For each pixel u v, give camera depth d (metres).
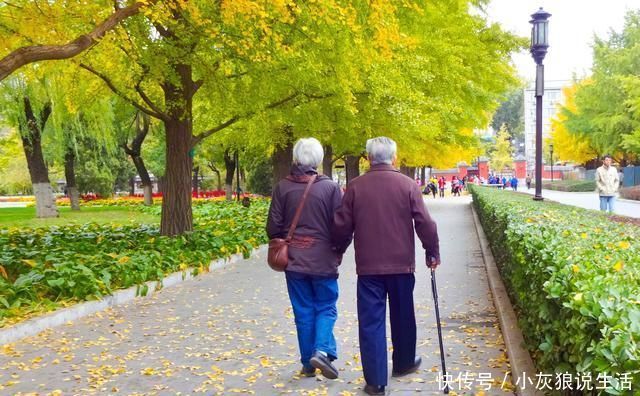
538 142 16.78
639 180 45.72
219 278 10.18
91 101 14.38
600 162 61.34
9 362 5.54
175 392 4.67
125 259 9.09
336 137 19.16
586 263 4.02
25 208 35.41
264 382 4.84
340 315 7.17
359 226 4.46
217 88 12.55
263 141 20.33
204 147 37.22
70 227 16.44
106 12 10.44
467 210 29.77
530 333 4.73
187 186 13.26
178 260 10.35
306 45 10.75
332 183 4.84
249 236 14.52
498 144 101.50
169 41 11.26
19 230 15.91
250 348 5.86
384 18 9.88
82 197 44.41
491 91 23.33
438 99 19.03
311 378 4.90
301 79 11.85
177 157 13.12
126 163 46.03
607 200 16.84
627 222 10.77
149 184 35.38
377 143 4.62
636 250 5.39
